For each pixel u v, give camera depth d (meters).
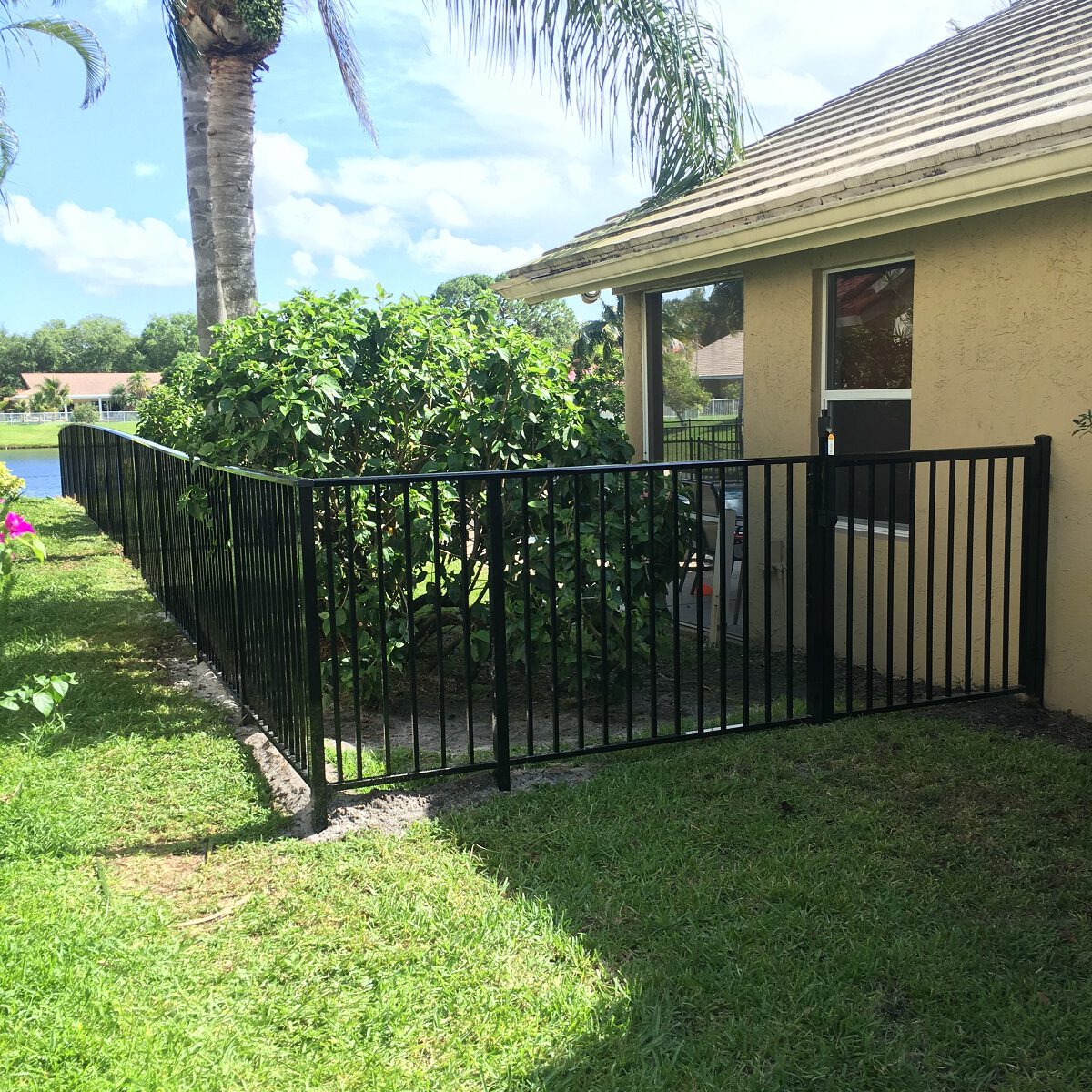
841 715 4.80
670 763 4.25
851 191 4.99
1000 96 5.78
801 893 3.09
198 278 12.43
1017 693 5.11
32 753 4.46
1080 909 3.04
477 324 5.96
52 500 16.39
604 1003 2.57
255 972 2.74
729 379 7.27
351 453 5.54
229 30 10.38
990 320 5.15
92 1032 2.44
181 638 6.89
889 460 4.62
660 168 8.90
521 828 3.65
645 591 5.49
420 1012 2.56
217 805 3.95
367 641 5.41
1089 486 4.74
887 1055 2.38
